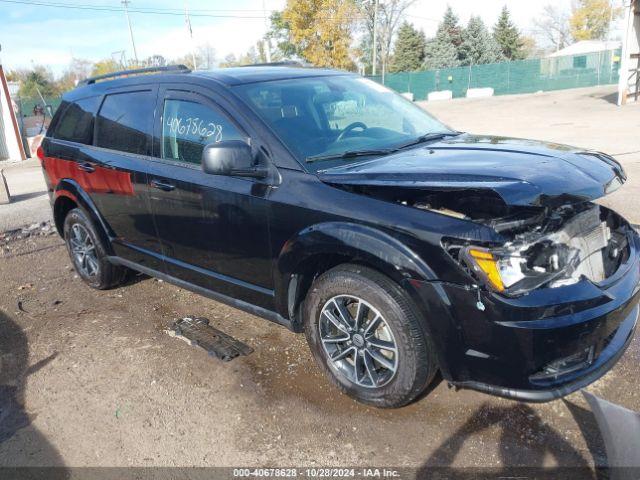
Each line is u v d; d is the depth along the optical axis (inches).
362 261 118.9
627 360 135.9
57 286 216.5
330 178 120.7
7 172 605.0
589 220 119.3
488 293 99.0
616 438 104.5
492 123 725.3
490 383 104.4
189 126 149.6
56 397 139.1
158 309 187.0
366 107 156.6
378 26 1967.3
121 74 191.5
